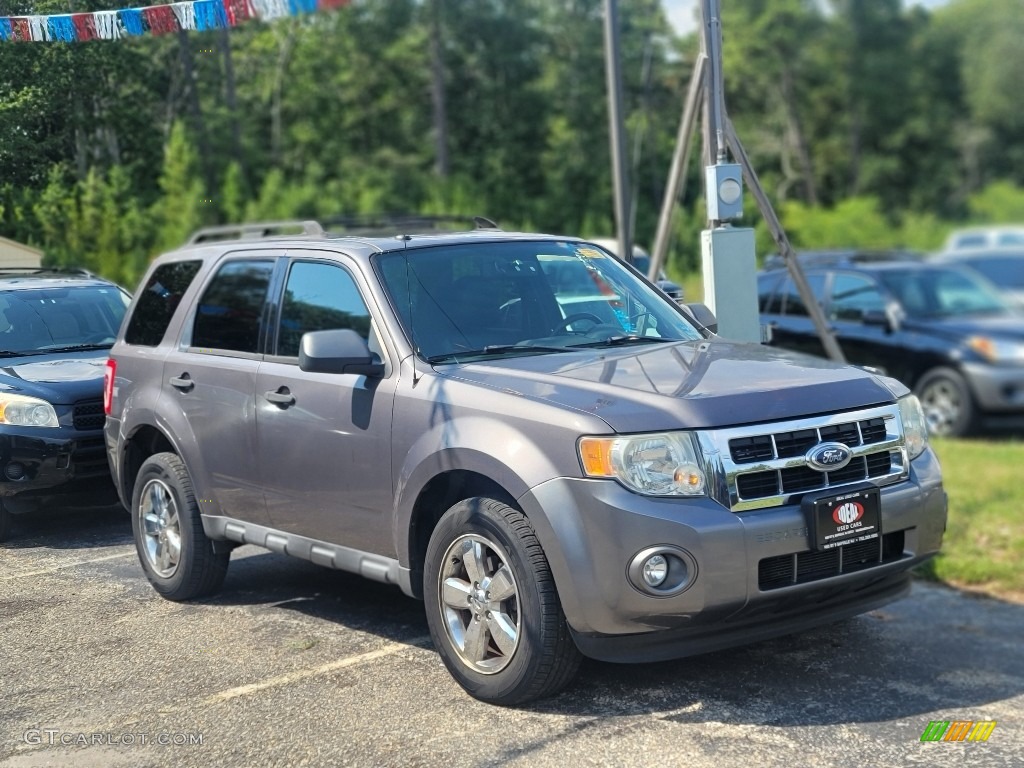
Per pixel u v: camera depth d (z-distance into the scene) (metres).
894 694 4.89
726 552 4.22
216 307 6.09
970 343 11.41
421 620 5.80
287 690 4.84
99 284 8.31
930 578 7.04
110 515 8.10
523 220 52.09
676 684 4.91
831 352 8.33
